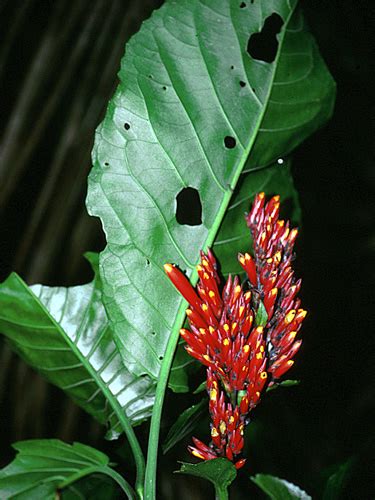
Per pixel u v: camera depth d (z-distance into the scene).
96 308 0.66
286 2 0.64
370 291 1.66
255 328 0.54
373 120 1.61
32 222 1.02
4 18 1.17
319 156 1.64
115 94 0.60
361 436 1.50
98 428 1.06
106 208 0.60
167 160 0.61
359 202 1.68
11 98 1.21
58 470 0.62
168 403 0.74
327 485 0.64
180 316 0.60
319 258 1.67
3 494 0.62
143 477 0.59
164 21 0.62
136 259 0.60
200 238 0.62
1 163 1.04
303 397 1.55
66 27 1.08
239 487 1.31
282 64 0.64
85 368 0.65
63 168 1.04
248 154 0.63
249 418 0.55
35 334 0.66
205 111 0.62
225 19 0.63
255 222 0.57
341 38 1.52
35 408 1.04
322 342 1.62
